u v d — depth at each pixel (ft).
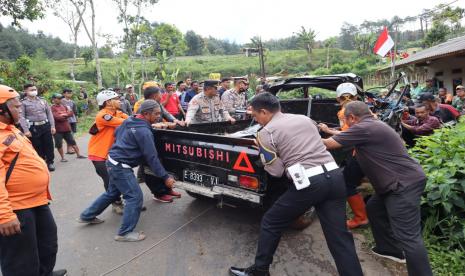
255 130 16.25
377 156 9.40
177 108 28.84
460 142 12.60
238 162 11.51
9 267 8.30
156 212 15.06
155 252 11.77
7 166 8.02
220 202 11.87
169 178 12.72
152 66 178.81
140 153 12.70
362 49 206.49
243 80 25.38
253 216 14.44
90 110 66.59
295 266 10.73
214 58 260.62
